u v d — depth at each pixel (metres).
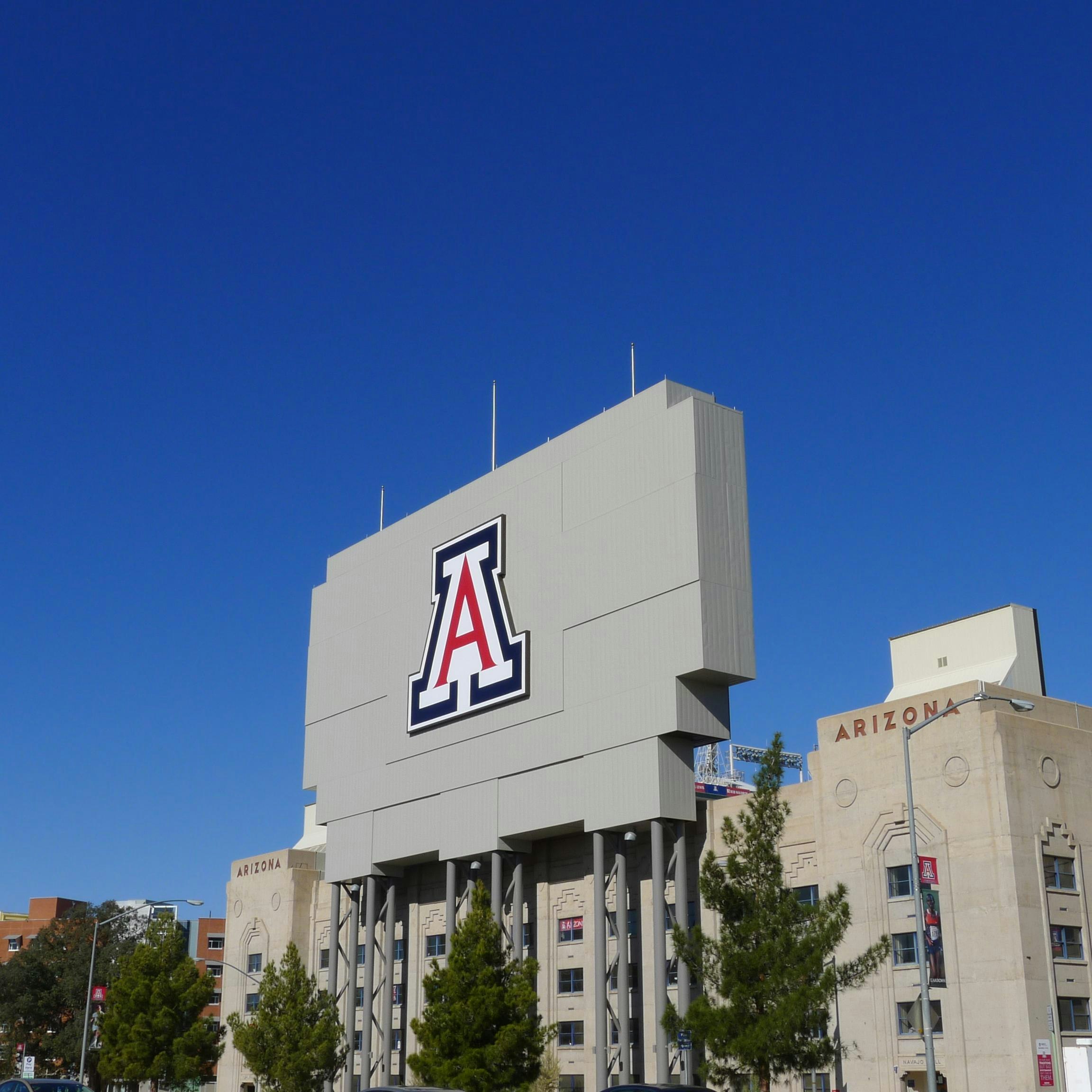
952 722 52.25
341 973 87.50
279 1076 63.66
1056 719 53.78
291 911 94.88
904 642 66.12
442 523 79.25
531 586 70.62
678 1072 58.31
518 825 67.44
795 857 58.34
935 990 50.25
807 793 58.62
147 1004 77.19
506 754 69.50
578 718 65.00
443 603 77.00
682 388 65.62
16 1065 102.50
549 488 70.81
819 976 38.44
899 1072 50.59
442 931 77.69
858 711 56.34
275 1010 66.50
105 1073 76.25
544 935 69.25
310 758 88.31
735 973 38.84
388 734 80.31
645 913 63.53
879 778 54.53
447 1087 45.06
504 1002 46.59
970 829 50.62
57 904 153.25
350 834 82.12
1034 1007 47.41
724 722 60.91
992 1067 47.69
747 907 40.47
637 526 64.06
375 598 84.88
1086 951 50.12
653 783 59.62
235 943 101.00
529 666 69.25
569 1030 66.38
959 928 50.06
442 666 75.88
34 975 110.38
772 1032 36.88
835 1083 52.72
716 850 61.25
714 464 62.25
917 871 40.94
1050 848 50.50
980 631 63.00
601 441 67.81
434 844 73.88
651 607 62.09
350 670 85.94
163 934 80.88
